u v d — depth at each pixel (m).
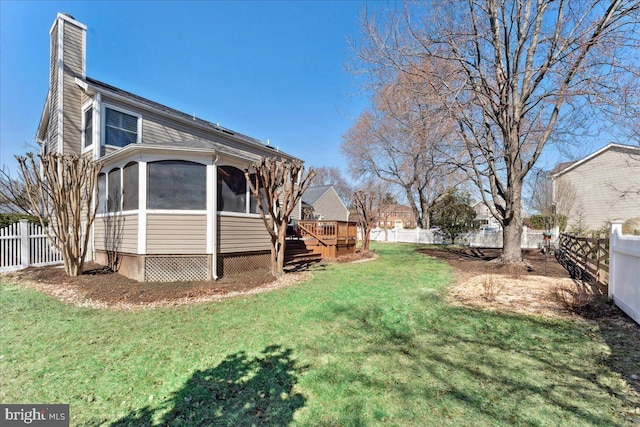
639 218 15.45
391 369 2.86
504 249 9.60
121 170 7.43
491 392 2.46
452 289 6.15
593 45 6.86
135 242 6.86
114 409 2.32
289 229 13.49
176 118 11.16
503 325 3.99
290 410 2.27
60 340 3.59
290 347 3.37
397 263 10.33
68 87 9.52
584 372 2.74
